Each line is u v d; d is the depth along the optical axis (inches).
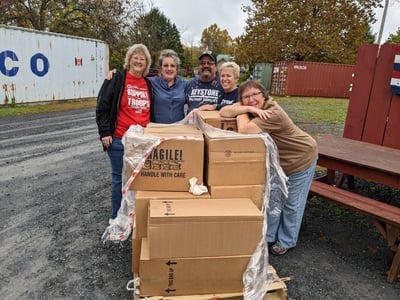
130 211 84.5
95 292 83.8
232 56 1178.6
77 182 161.3
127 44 855.1
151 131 84.4
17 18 652.1
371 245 112.3
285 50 852.6
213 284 74.5
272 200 96.3
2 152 209.0
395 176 105.6
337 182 166.9
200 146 76.6
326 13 832.9
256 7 921.5
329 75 718.5
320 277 93.5
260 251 73.9
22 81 365.7
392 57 166.9
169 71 116.2
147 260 69.7
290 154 95.0
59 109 386.3
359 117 185.8
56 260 97.0
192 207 72.0
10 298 80.5
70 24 713.6
